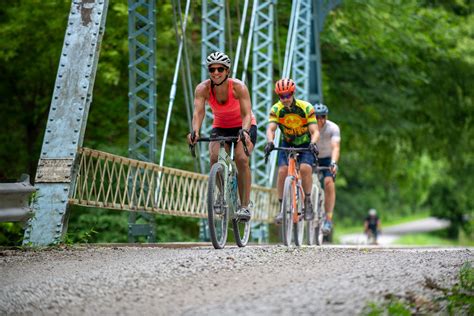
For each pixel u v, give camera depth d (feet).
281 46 155.74
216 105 62.34
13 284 43.06
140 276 44.42
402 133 185.68
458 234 406.21
